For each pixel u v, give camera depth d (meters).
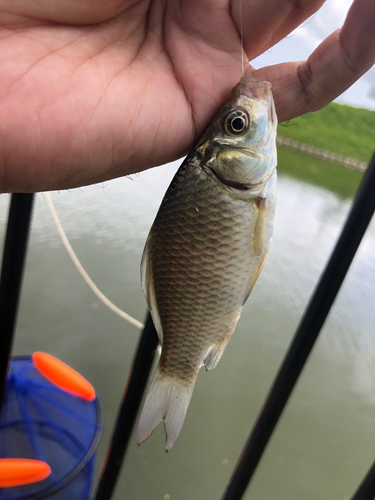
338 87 0.15
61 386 0.30
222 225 0.14
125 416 0.17
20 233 0.17
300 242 0.75
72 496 0.25
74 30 0.14
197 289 0.14
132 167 0.15
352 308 0.61
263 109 0.14
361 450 0.40
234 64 0.15
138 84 0.14
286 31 0.15
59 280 0.52
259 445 0.17
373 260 0.74
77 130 0.13
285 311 0.56
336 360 0.51
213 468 0.35
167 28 0.15
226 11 0.15
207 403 0.42
